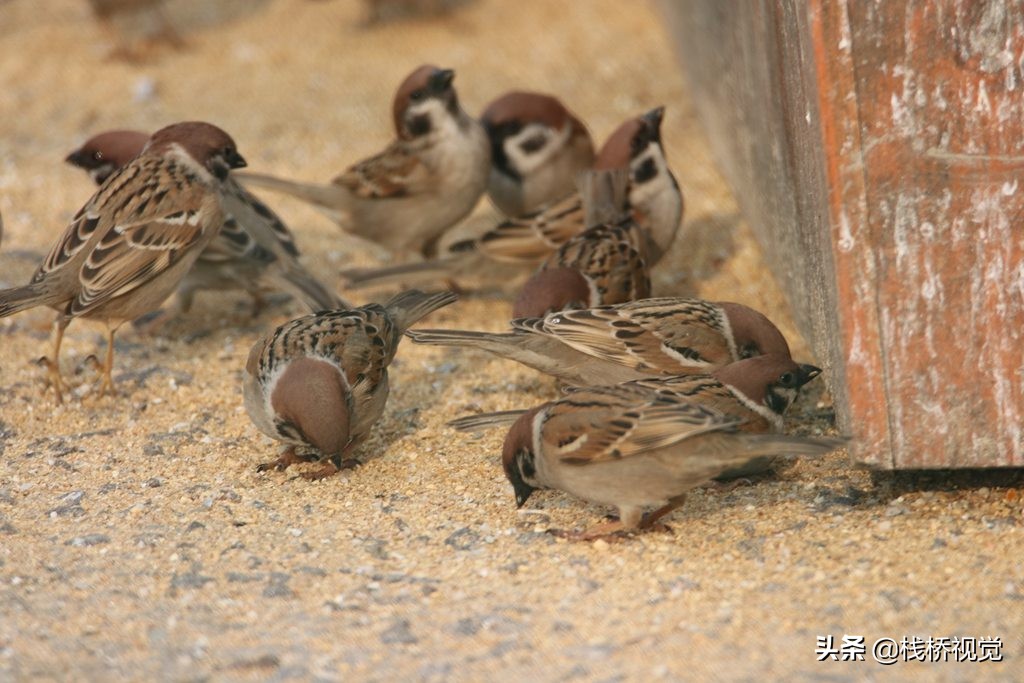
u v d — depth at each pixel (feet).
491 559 30.53
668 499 31.12
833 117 27.94
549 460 31.45
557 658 25.49
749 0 41.29
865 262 28.55
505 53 75.00
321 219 58.23
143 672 25.25
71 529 32.37
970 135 27.78
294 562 30.45
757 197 46.68
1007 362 28.73
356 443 36.58
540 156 52.11
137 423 39.55
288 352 35.04
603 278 41.27
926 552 29.60
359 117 67.31
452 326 47.47
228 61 75.31
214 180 41.70
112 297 39.55
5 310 38.19
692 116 66.13
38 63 74.69
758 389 32.73
